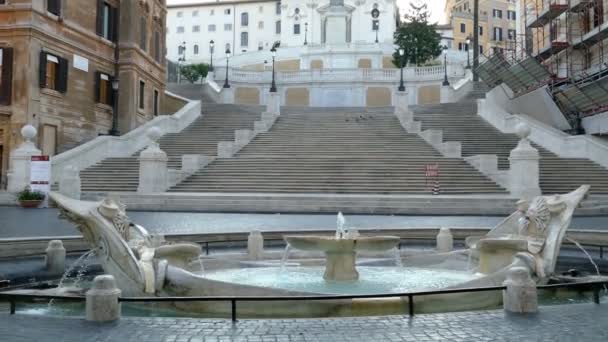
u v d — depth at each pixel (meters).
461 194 27.86
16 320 7.23
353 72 64.38
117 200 9.92
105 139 34.19
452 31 105.81
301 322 7.13
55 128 34.94
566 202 10.52
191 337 6.43
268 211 25.03
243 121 44.19
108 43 40.59
